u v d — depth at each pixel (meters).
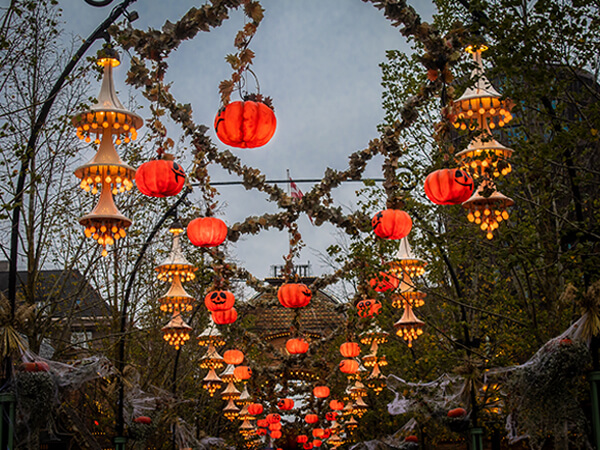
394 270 14.05
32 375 10.09
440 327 17.58
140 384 18.81
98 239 9.60
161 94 9.79
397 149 11.30
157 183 9.33
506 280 14.70
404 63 16.20
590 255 8.91
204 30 8.78
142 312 20.08
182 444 21.05
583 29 8.89
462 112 9.91
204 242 12.54
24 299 13.81
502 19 9.20
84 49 9.91
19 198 10.41
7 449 9.41
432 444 20.77
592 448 10.45
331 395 26.11
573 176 9.34
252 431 28.67
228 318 15.85
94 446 13.38
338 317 26.80
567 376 9.96
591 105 8.34
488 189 9.30
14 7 11.18
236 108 7.80
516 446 17.97
